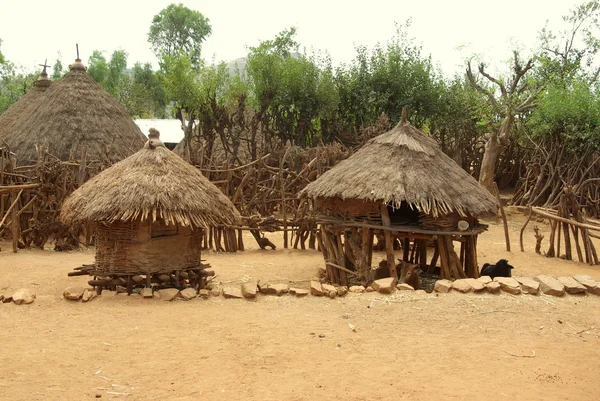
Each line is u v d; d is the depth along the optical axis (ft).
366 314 23.00
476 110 76.28
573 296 26.43
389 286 26.03
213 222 26.35
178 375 16.74
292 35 84.38
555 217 41.01
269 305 24.13
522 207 63.21
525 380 16.96
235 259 37.86
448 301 24.80
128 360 17.83
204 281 27.40
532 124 68.54
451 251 29.14
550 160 64.44
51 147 53.88
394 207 28.86
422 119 82.94
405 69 79.20
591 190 60.80
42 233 38.99
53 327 20.81
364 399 15.33
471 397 15.61
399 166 28.86
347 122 81.15
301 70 75.61
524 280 27.40
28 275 30.91
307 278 32.48
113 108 59.41
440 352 19.04
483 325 21.95
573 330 21.81
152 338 19.85
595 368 18.12
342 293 25.67
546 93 66.54
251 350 18.88
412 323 22.00
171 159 27.22
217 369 17.24
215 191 27.84
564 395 15.96
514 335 21.01
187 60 78.43
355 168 29.96
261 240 42.01
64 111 56.08
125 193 25.17
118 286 26.32
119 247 25.57
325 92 75.82
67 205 26.71
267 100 72.23
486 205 29.73
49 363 17.43
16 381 16.05
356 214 29.71
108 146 52.24
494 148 68.33
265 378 16.63
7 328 20.57
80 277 30.71
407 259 35.35
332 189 29.60
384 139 30.94
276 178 49.47
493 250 44.14
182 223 24.93
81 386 15.85
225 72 86.74
